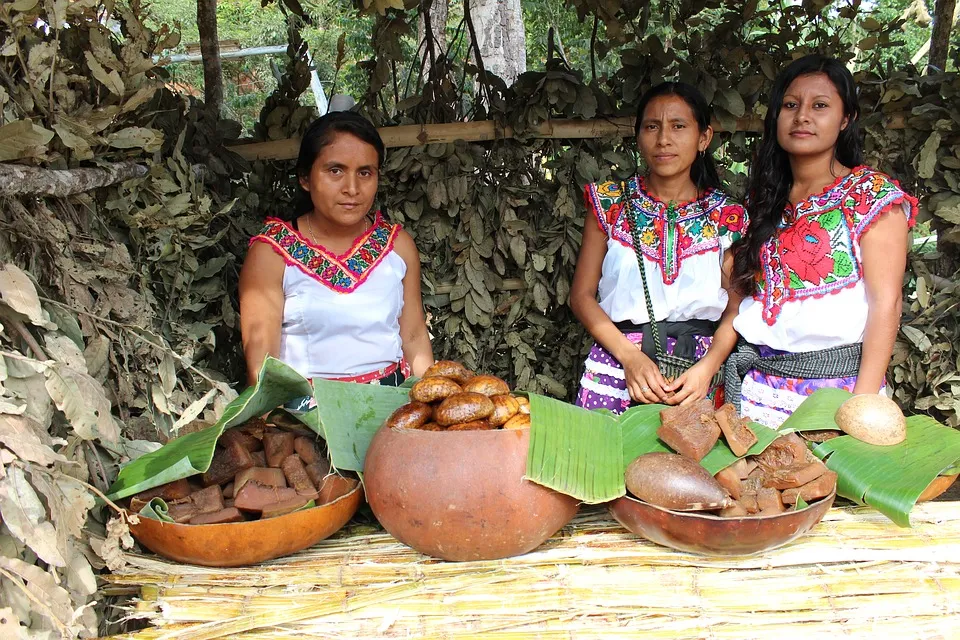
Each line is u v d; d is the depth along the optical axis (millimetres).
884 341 1773
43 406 1155
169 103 2367
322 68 9680
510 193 2605
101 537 1158
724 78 2545
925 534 1223
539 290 2621
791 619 1096
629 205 2059
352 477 1282
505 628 1086
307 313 1857
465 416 1132
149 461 1225
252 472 1188
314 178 1785
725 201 2014
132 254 1874
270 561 1196
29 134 1228
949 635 1087
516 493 1104
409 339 2072
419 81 2684
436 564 1176
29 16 1353
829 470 1214
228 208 2014
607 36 2541
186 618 1099
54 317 1330
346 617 1099
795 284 1840
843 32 2787
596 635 1078
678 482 1132
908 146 2531
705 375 1922
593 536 1241
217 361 2461
